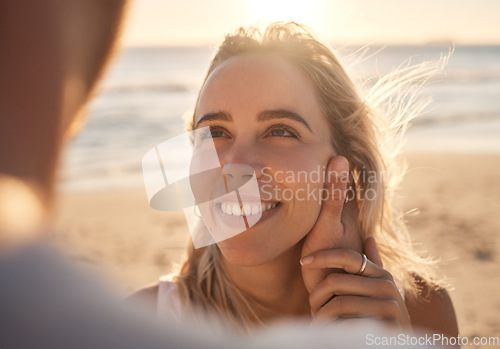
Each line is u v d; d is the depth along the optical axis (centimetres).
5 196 31
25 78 34
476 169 1214
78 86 38
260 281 159
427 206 852
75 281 33
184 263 180
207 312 159
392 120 215
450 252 620
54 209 35
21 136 34
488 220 768
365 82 230
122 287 37
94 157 700
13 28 34
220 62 161
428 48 9288
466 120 2027
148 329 36
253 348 43
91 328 33
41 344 32
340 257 150
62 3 36
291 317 167
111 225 672
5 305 31
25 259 31
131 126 977
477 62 5950
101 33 39
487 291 498
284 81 150
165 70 4369
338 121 175
